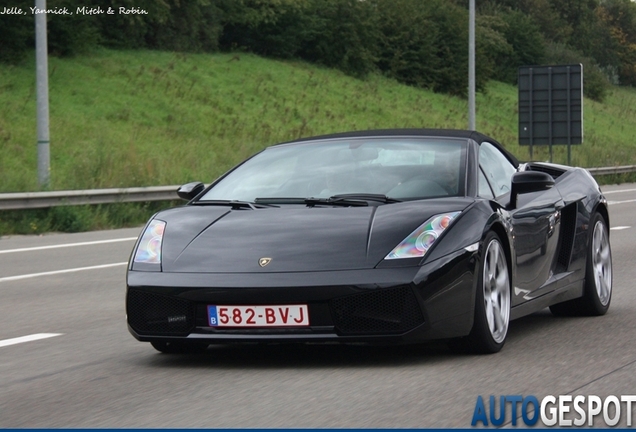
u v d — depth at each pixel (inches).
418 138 335.6
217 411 223.1
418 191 304.7
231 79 2427.4
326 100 2549.2
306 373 265.9
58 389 255.1
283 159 335.0
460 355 287.6
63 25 2110.0
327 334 264.5
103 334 347.3
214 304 269.0
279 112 2251.5
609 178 1685.5
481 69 3353.8
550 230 342.6
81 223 860.6
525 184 317.4
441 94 3191.4
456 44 3292.3
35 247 703.7
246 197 315.0
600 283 374.6
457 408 221.8
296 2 2901.1
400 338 263.3
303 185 315.3
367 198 300.5
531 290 325.1
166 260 280.5
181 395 242.7
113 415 222.8
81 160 1077.1
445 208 285.4
